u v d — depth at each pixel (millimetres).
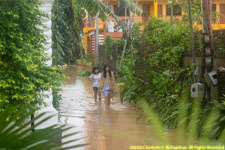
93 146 7586
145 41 17766
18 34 6383
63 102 15250
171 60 12852
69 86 22844
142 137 8008
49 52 8703
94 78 15336
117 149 7238
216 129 6816
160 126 1502
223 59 9414
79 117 11453
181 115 1626
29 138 1502
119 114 12133
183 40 12594
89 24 51469
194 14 12250
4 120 1729
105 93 14602
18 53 6375
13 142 1462
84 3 14125
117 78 25438
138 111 12773
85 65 42781
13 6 6473
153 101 12414
